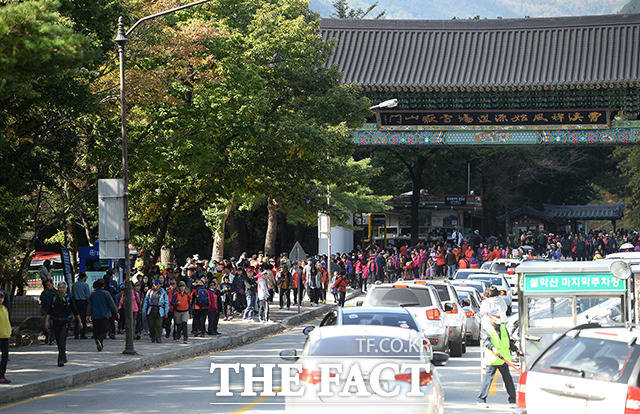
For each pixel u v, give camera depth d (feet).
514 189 631.97
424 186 531.09
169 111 179.32
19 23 84.23
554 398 59.67
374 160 449.89
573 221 644.27
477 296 172.55
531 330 89.97
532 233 573.74
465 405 89.45
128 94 163.43
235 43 189.26
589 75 352.69
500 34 381.19
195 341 157.38
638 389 56.13
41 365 118.42
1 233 158.10
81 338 161.38
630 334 60.13
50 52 85.25
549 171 617.21
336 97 224.33
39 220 191.93
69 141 151.74
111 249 137.59
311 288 255.91
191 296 171.53
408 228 462.19
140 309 163.32
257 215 402.93
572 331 62.80
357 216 423.64
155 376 115.24
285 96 228.22
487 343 88.89
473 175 568.00
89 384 108.17
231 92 185.26
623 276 86.69
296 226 404.16
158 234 213.87
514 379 111.55
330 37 389.39
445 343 122.62
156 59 169.37
